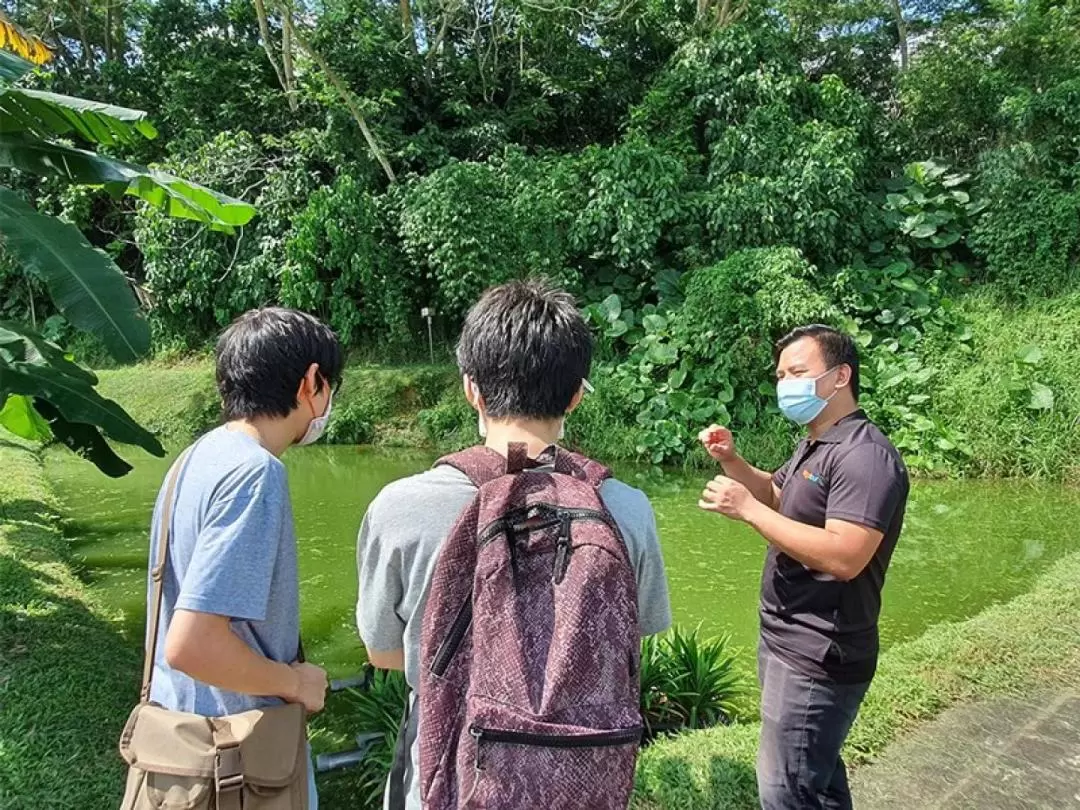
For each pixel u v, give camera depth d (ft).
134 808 3.94
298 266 33.86
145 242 37.22
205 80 39.50
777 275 27.45
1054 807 7.47
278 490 4.03
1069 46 35.58
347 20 40.98
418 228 32.37
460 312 33.73
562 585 3.11
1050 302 28.45
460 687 3.19
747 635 13.01
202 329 38.78
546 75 41.19
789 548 5.37
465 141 39.37
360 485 23.94
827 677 5.53
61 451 26.96
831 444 5.83
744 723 10.00
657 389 28.37
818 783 5.58
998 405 24.45
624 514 3.68
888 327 29.22
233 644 3.69
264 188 36.32
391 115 38.58
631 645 3.12
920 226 31.50
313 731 9.93
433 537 3.50
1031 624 11.60
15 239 8.80
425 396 31.12
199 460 4.17
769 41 35.24
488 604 3.10
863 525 5.30
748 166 32.45
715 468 25.72
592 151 34.40
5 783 7.44
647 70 44.37
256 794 3.96
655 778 7.70
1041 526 19.01
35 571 13.96
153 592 4.27
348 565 16.60
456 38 43.80
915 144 37.06
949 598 14.57
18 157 10.10
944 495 22.04
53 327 39.73
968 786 7.80
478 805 2.87
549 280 4.23
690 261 31.78
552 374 3.71
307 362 4.47
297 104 38.37
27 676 9.66
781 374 6.35
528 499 3.36
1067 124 30.96
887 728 8.80
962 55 36.58
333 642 12.86
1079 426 23.54
